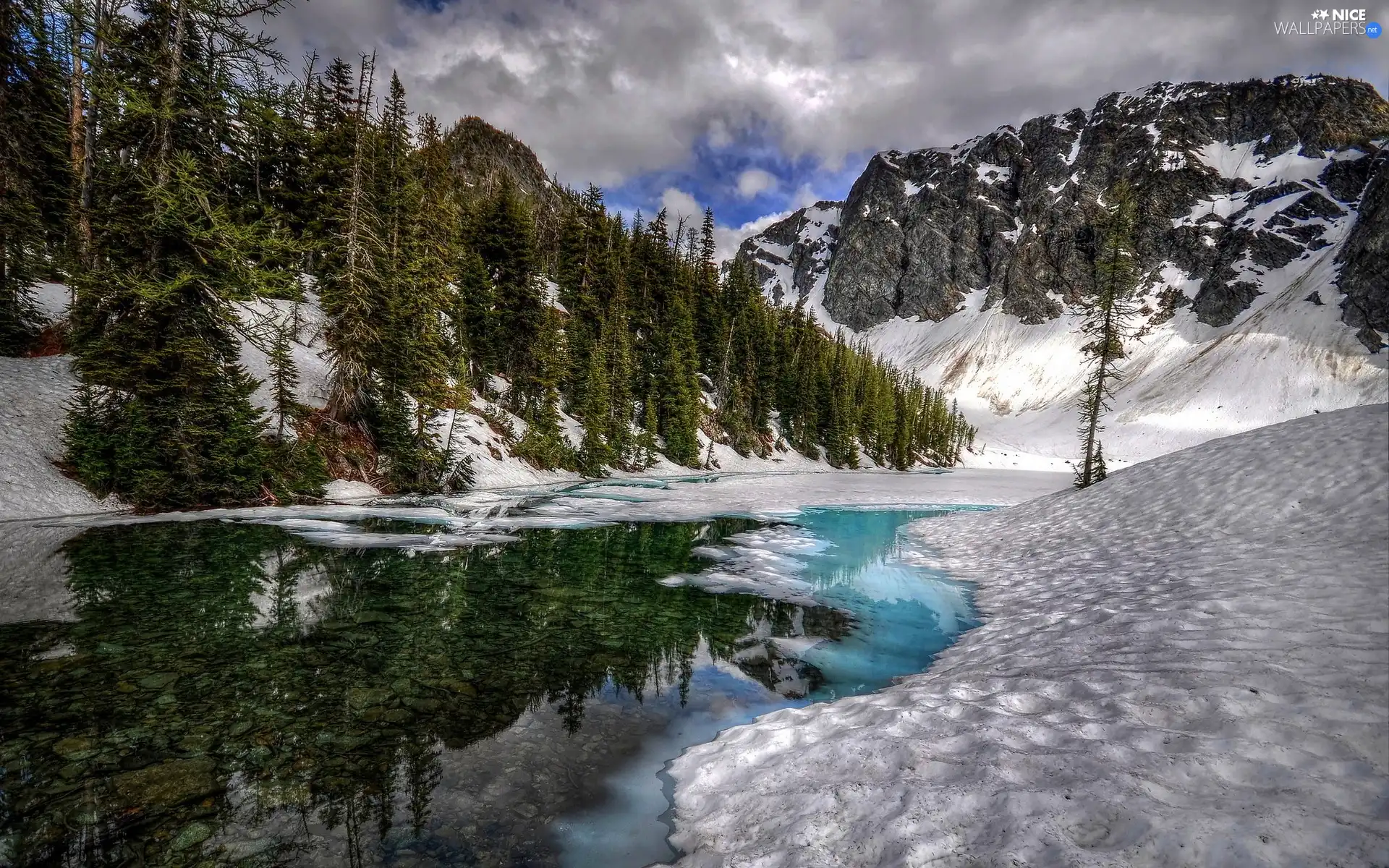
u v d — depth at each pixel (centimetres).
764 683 803
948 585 1377
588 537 1877
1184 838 282
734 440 6500
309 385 2647
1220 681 487
